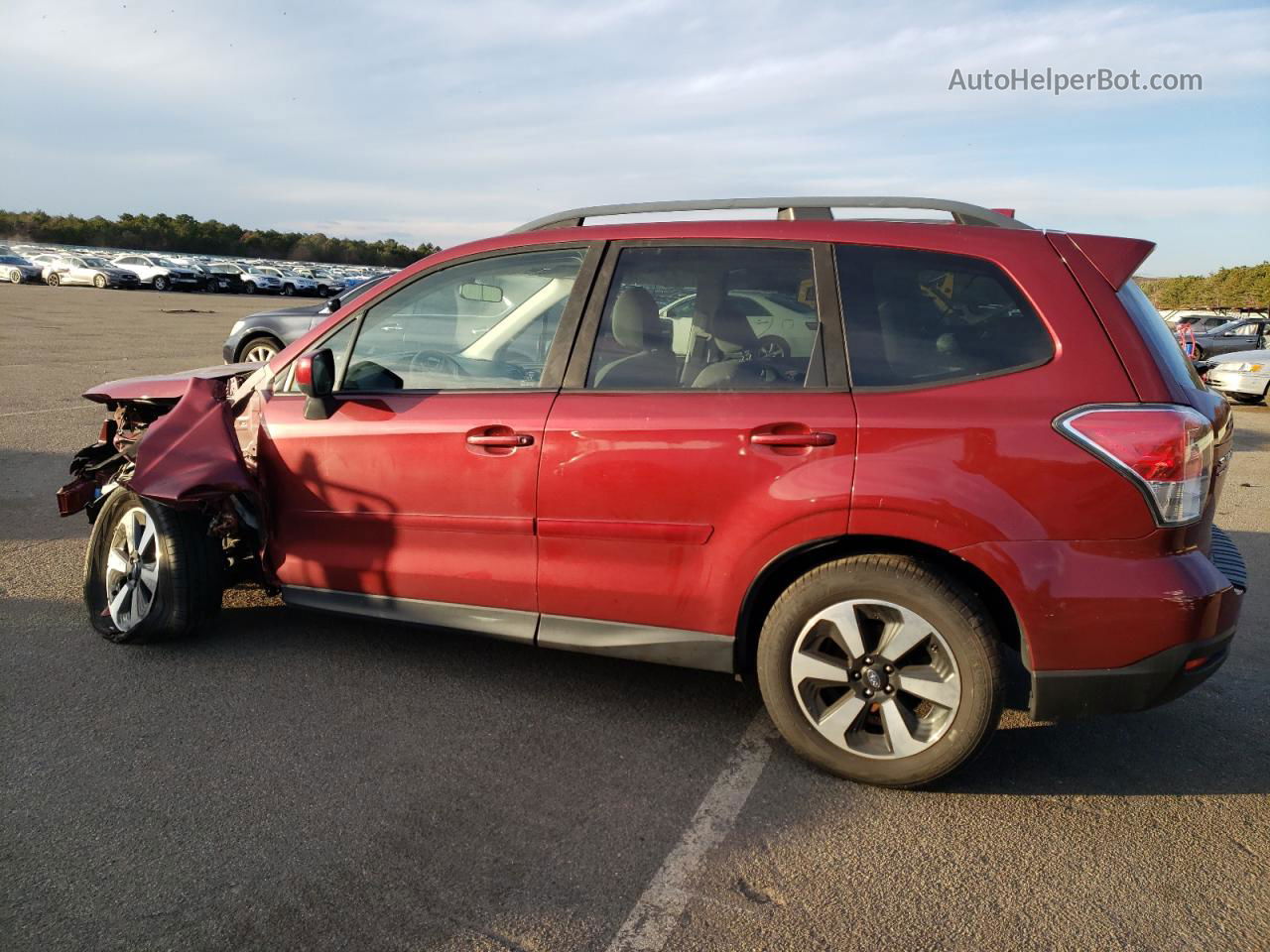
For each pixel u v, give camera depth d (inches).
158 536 146.0
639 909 91.5
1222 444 113.3
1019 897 94.6
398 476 135.5
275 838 101.4
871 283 117.0
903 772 112.3
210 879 94.3
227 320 1021.8
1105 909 93.0
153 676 141.1
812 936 88.3
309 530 144.9
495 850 100.5
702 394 119.8
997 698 108.3
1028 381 107.9
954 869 99.3
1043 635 105.7
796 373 116.7
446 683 141.9
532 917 90.0
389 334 142.6
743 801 111.6
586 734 127.3
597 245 131.3
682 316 124.5
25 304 1099.9
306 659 148.9
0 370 489.7
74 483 168.4
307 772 115.3
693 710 135.4
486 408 130.4
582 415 123.9
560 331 129.9
